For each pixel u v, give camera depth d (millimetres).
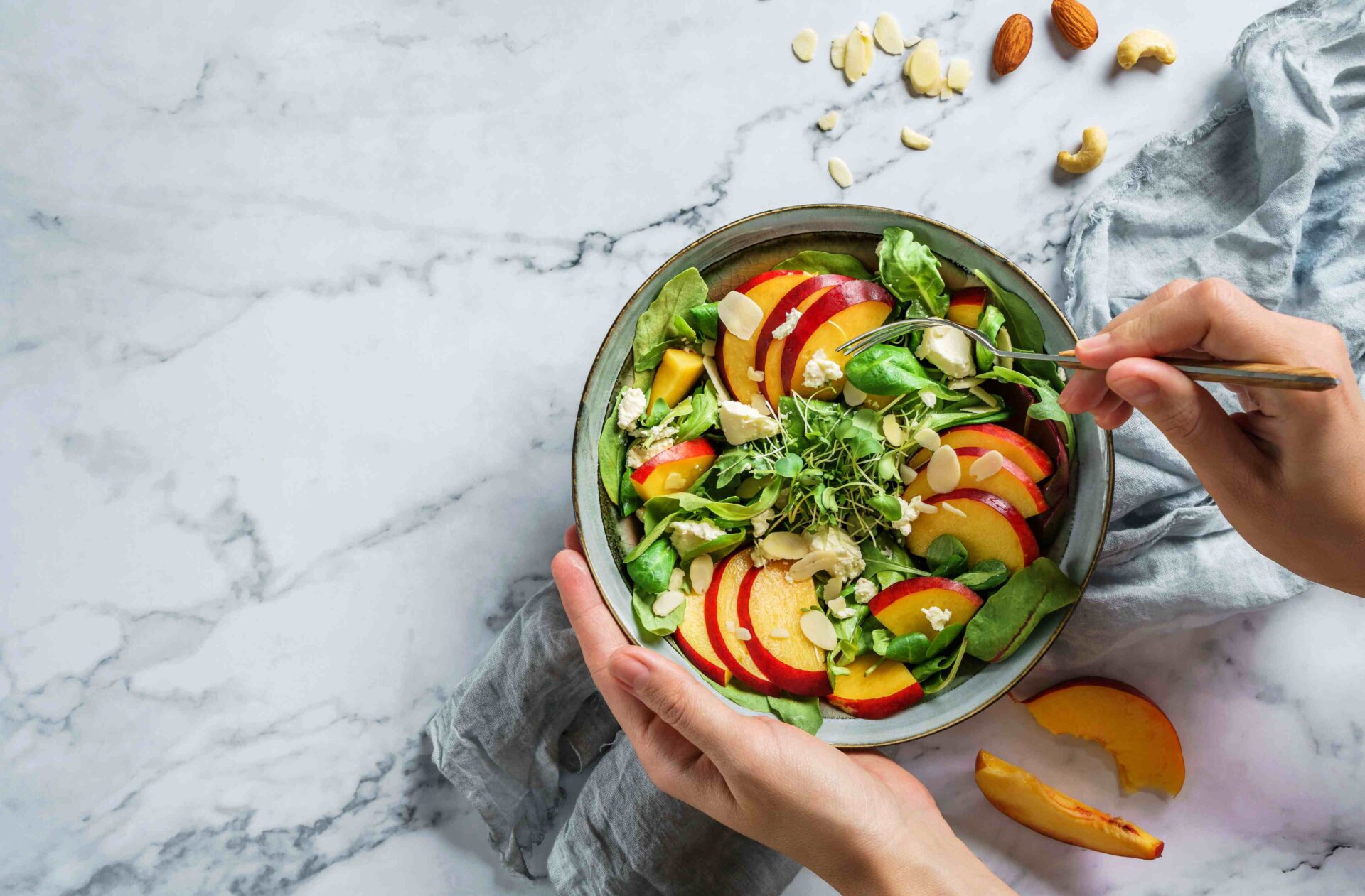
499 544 1425
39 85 1448
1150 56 1364
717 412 1139
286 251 1436
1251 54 1298
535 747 1379
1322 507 1010
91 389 1449
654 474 1107
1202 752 1382
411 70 1427
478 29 1421
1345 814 1356
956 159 1384
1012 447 1071
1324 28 1282
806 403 1113
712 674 1134
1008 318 1087
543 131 1416
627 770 1302
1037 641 1086
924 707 1120
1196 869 1382
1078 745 1391
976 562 1122
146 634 1446
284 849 1446
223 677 1446
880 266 1080
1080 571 1078
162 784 1447
